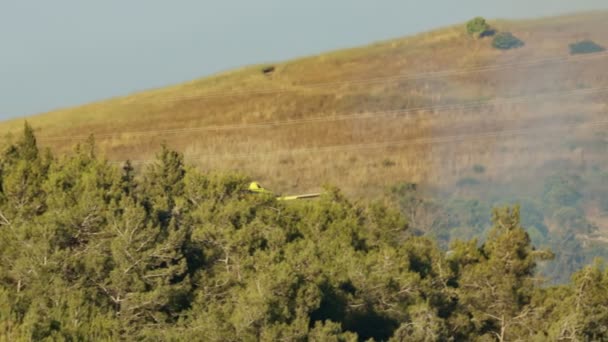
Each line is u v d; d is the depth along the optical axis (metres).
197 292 50.44
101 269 48.78
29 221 52.72
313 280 50.25
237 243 52.72
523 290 56.88
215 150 125.69
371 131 129.25
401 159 120.88
